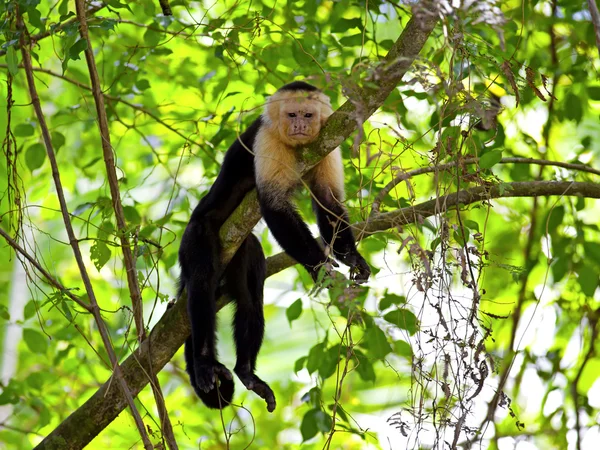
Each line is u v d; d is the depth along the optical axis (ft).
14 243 24.76
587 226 39.06
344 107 26.23
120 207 27.25
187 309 29.35
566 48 40.57
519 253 43.27
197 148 44.14
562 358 39.86
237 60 41.16
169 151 45.47
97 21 33.22
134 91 40.22
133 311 25.95
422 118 42.01
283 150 28.37
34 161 39.83
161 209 50.14
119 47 45.42
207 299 29.68
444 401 21.91
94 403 27.94
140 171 48.52
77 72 43.86
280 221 28.02
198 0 40.47
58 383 42.63
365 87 22.58
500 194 24.81
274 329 58.80
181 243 31.63
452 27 20.56
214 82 44.57
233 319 32.27
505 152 39.27
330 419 32.81
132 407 23.58
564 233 39.14
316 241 28.25
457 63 28.25
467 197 26.86
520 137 40.52
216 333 30.30
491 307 42.34
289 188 28.81
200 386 28.63
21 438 41.63
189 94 47.65
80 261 25.07
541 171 39.93
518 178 38.22
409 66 20.70
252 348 31.55
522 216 43.75
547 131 40.04
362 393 49.08
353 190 35.55
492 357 20.30
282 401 46.91
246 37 41.34
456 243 26.27
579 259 38.37
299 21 40.55
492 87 37.17
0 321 49.80
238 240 29.99
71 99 49.26
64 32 28.99
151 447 23.27
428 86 19.86
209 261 30.14
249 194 29.30
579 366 40.04
